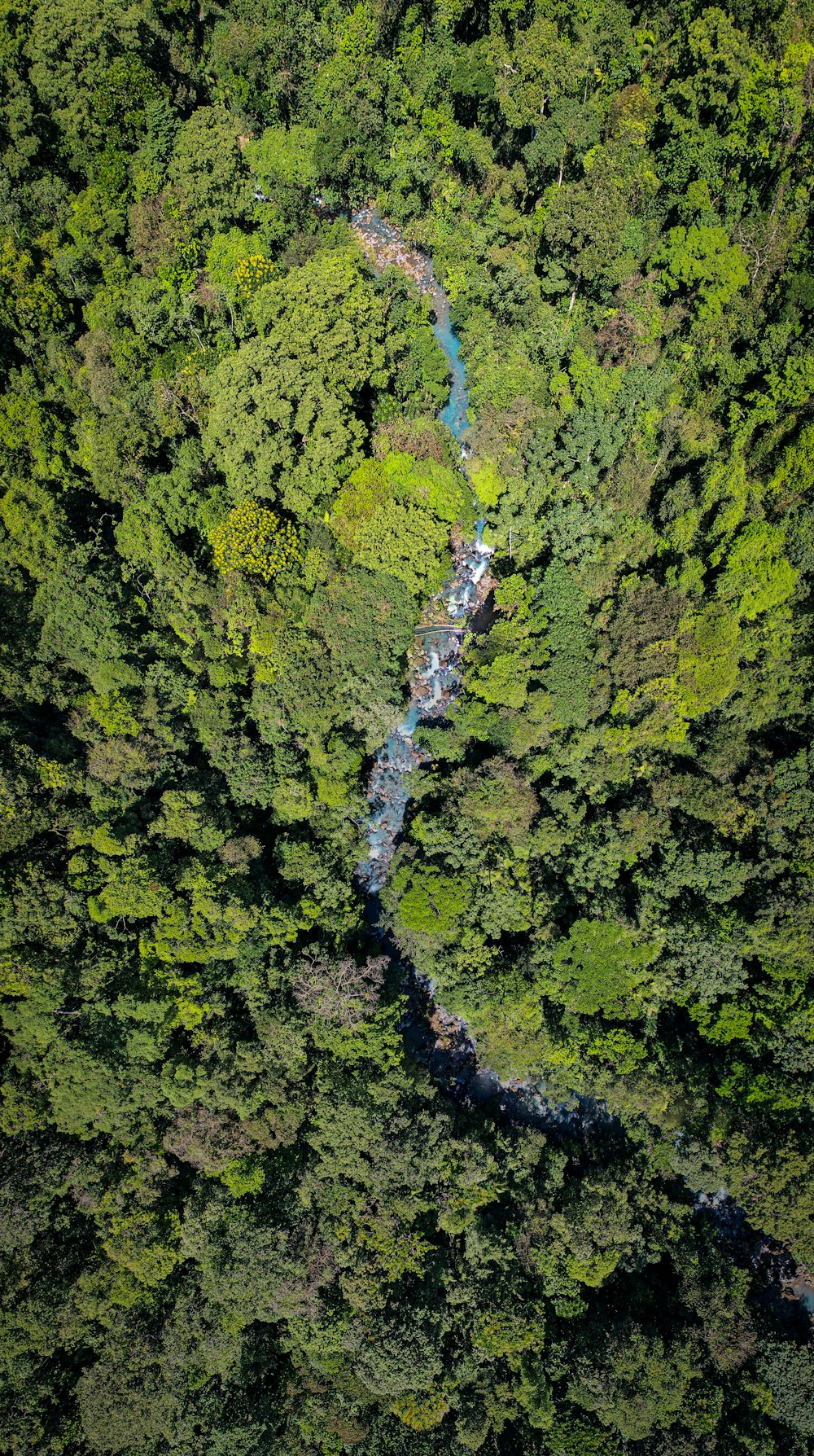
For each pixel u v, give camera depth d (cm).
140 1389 5912
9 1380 5931
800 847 5888
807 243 5969
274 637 6194
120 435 6162
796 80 5694
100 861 6162
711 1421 5847
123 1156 6144
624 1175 6394
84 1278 5953
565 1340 6178
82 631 6344
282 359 5919
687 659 5791
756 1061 6128
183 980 6153
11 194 6481
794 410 5762
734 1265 6319
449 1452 6084
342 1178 6231
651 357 6159
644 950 6141
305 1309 6028
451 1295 6212
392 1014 6328
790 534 5744
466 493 6475
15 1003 5872
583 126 6159
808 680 5944
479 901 6291
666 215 6275
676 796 6181
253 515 6094
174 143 6469
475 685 6297
